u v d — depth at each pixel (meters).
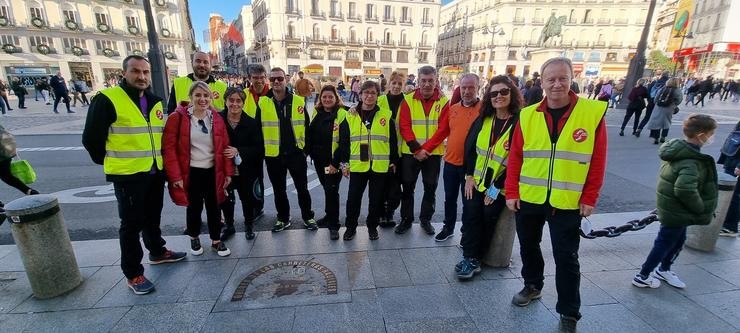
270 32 45.03
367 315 2.50
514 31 51.16
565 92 2.14
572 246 2.27
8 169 3.10
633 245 3.56
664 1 56.22
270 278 2.95
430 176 3.67
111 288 2.81
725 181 3.21
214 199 3.27
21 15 33.09
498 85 2.69
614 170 6.66
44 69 34.81
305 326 2.38
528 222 2.45
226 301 2.65
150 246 3.11
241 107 3.45
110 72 38.41
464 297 2.71
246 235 3.67
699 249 3.40
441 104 3.55
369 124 3.46
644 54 16.03
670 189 2.61
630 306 2.60
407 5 48.00
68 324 2.40
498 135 2.82
